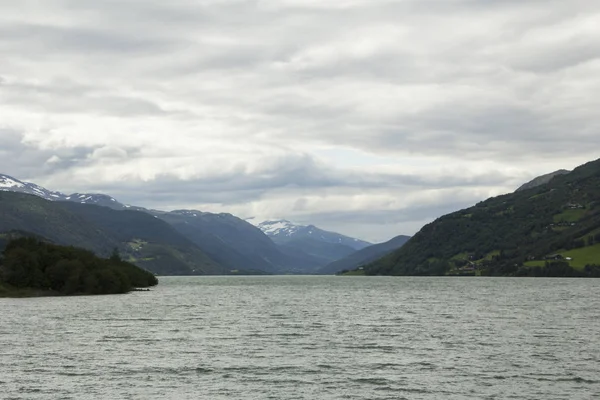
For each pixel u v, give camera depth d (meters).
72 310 142.88
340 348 79.69
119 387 56.78
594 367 65.62
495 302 170.75
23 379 59.75
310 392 55.34
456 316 125.62
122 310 143.88
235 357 72.31
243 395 54.19
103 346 80.88
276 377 61.28
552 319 117.06
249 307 157.38
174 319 119.81
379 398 53.38
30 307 152.62
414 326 105.69
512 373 62.81
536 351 76.12
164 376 61.47
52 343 83.69
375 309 148.12
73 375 61.72
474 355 73.50
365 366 66.94
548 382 58.75
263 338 89.56
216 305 165.88
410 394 54.66
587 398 52.94
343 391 55.72
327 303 174.62
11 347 79.81
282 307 157.25
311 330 100.00
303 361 69.88
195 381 59.38
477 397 53.44
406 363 68.56
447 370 64.56
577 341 85.00
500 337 89.62
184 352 75.94
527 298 189.38
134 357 72.00
